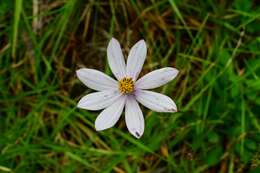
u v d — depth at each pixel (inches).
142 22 19.7
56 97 19.5
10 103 19.4
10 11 19.6
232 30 19.5
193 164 18.4
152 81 15.6
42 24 19.8
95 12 20.0
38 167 19.1
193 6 19.6
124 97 15.7
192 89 19.2
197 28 19.6
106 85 15.7
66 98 19.1
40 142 19.0
